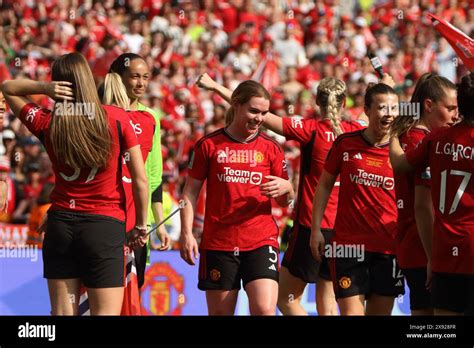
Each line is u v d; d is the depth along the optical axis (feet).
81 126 53.52
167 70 165.17
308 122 72.54
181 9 189.88
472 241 53.31
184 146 138.21
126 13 191.42
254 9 195.72
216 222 64.69
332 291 73.15
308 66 174.70
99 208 54.65
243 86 63.77
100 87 69.87
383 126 64.18
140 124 67.87
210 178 65.00
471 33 196.03
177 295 92.38
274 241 64.75
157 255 92.12
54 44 173.47
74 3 187.93
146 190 56.44
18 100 55.21
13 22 179.52
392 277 65.10
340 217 65.92
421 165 57.41
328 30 193.36
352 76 170.50
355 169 65.00
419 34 192.65
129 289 63.05
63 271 55.21
